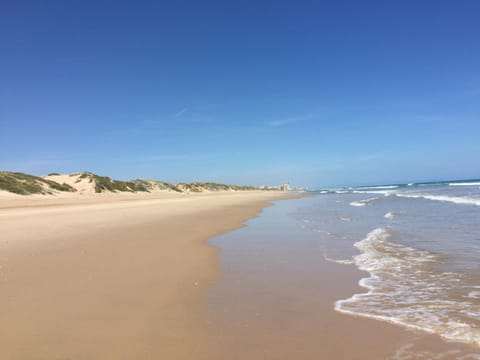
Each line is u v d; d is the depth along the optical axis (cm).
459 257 921
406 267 844
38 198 4109
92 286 704
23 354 421
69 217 2053
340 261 941
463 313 545
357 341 459
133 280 754
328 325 513
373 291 673
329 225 1758
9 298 623
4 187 4078
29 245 1123
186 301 625
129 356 419
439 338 461
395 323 514
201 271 845
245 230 1641
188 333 487
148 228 1622
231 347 445
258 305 606
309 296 654
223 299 638
